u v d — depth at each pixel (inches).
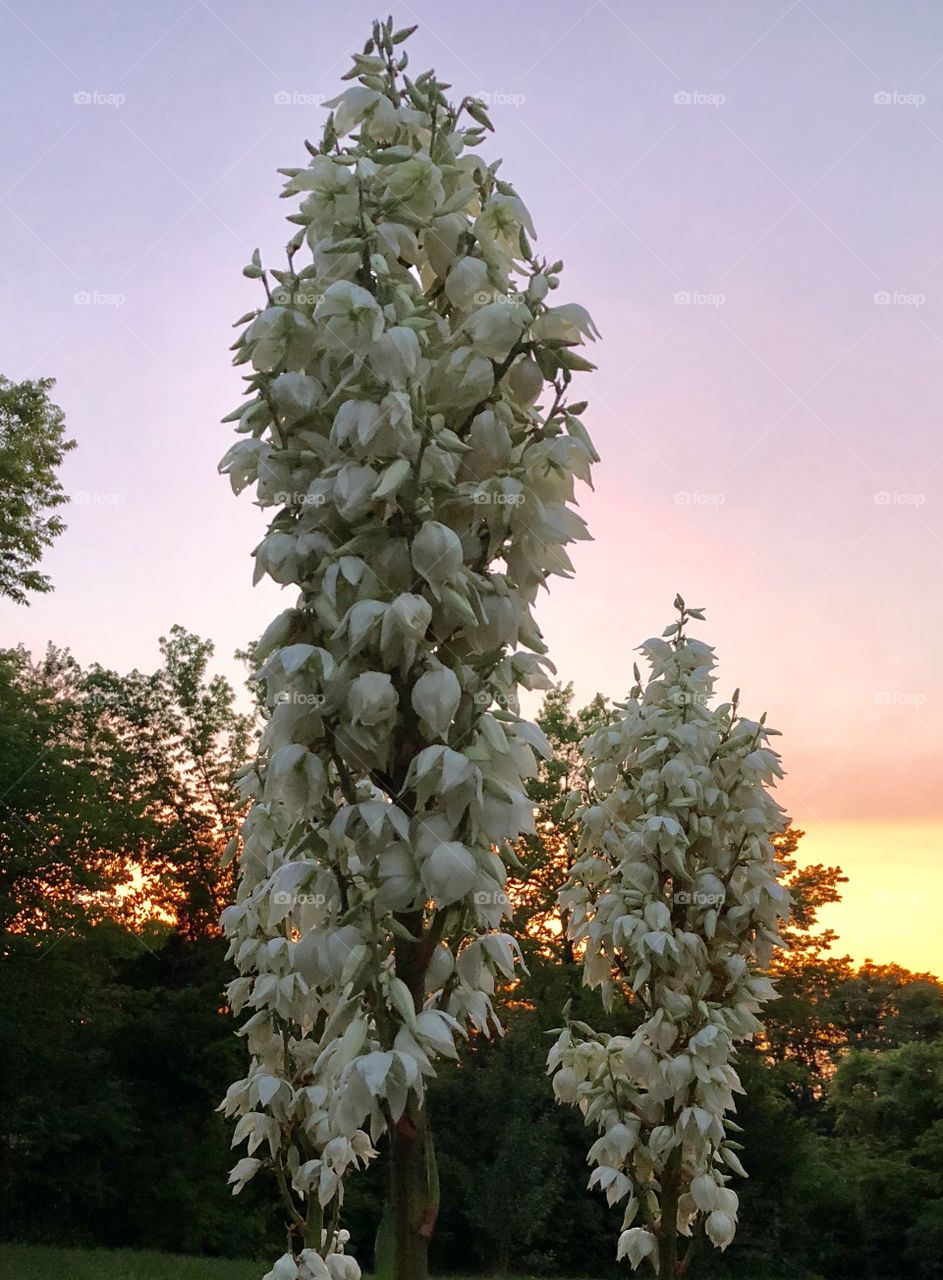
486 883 85.4
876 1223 974.4
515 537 92.4
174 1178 832.9
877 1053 1192.2
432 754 84.1
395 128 98.9
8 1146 784.9
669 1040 196.1
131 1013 923.4
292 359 93.1
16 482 789.9
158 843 1007.6
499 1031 96.5
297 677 87.1
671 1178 195.9
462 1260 772.0
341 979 84.2
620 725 217.0
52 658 1039.6
